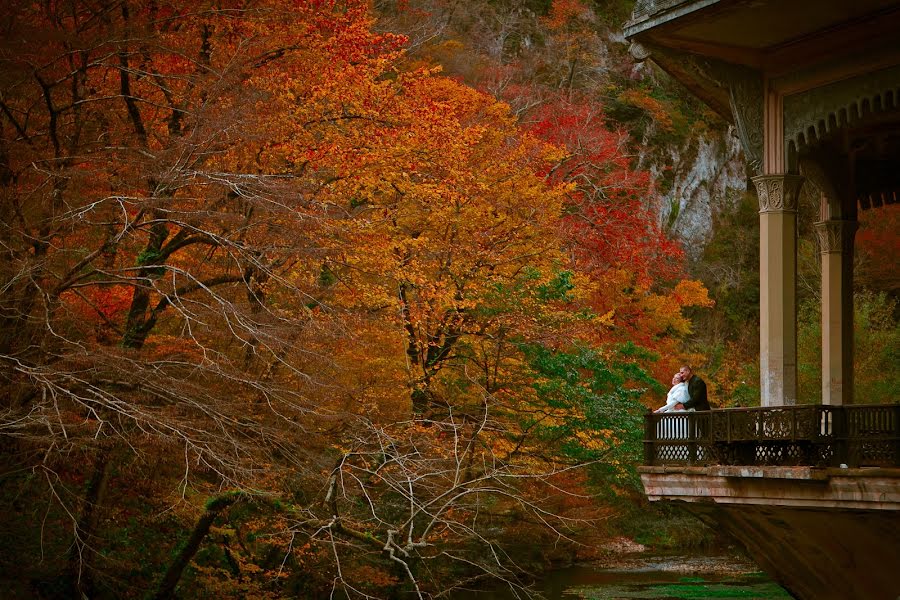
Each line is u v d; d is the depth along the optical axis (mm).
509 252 26250
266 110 21016
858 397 42062
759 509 18047
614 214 50688
